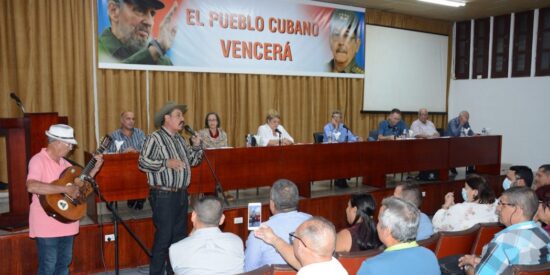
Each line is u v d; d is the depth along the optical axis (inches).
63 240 114.1
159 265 126.0
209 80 253.1
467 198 121.5
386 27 322.0
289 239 81.7
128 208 169.9
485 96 341.7
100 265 146.1
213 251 78.8
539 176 130.3
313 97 294.8
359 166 201.2
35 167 107.2
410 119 346.3
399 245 67.2
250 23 261.3
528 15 311.7
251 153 171.8
